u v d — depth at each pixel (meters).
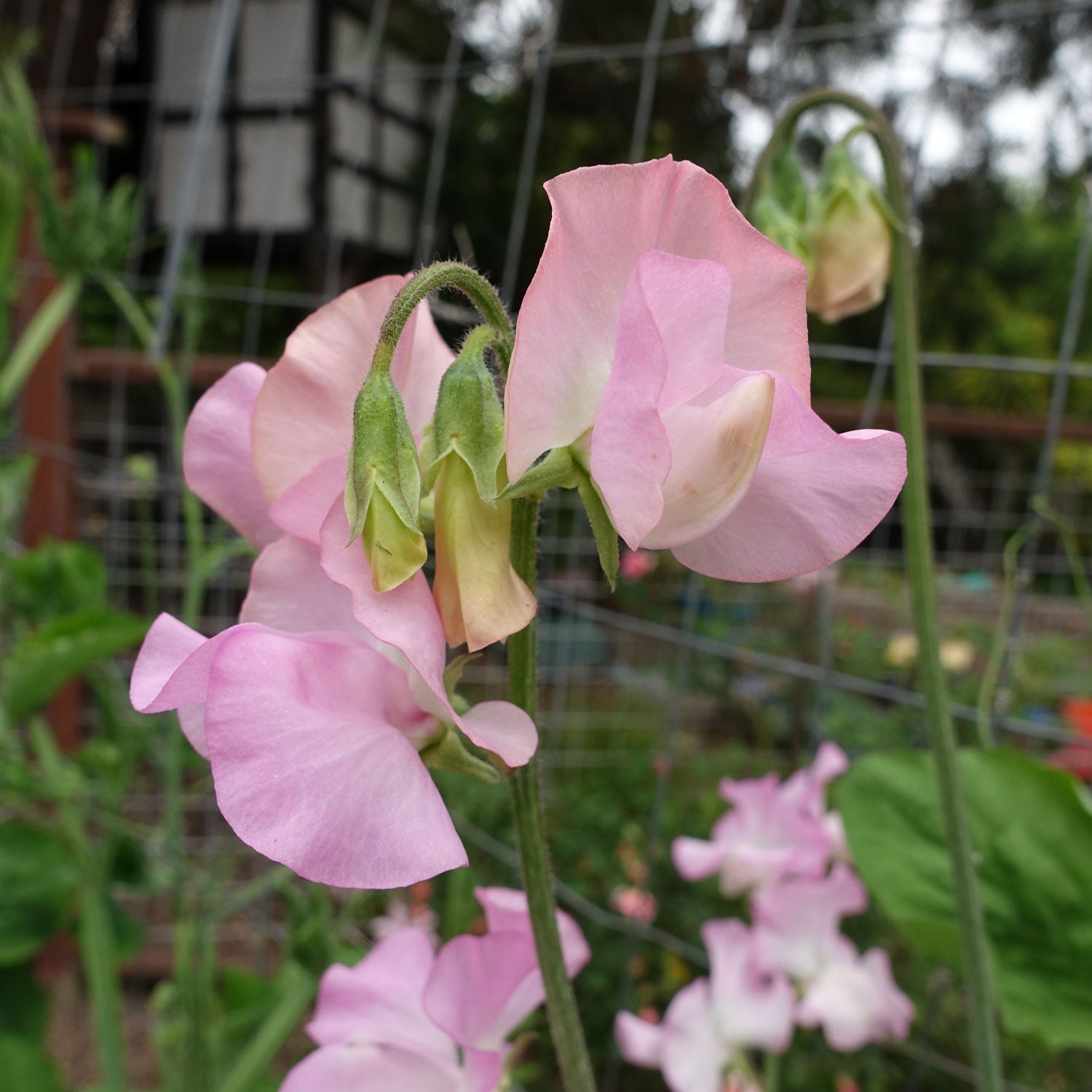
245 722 0.11
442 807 0.12
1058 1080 0.53
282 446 0.14
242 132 1.63
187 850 0.56
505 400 0.13
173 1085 0.38
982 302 2.11
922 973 0.56
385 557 0.12
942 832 0.30
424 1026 0.18
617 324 0.13
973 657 0.86
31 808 0.45
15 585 0.43
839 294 0.27
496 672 0.65
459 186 1.66
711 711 0.94
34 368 0.64
